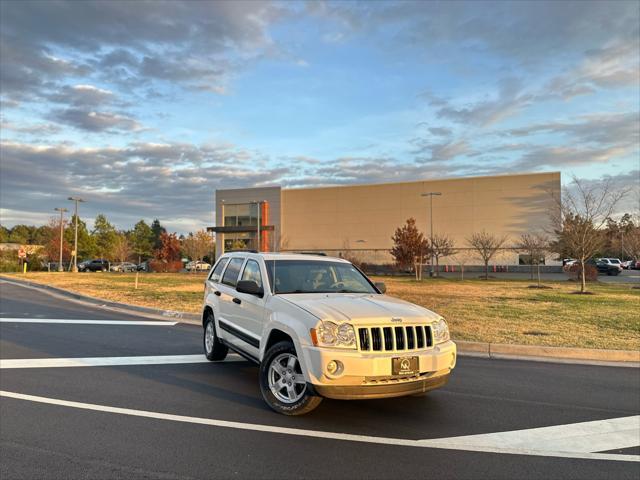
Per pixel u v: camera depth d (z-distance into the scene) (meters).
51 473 3.57
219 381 6.37
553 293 22.31
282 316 5.05
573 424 4.95
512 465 3.89
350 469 3.72
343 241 62.66
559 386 6.50
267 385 5.07
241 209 67.56
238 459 3.87
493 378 6.88
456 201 57.59
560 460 4.02
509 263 54.12
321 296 5.47
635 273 49.94
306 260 6.40
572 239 24.06
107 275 35.38
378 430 4.60
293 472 3.65
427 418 5.01
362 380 4.43
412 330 4.73
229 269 7.30
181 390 5.90
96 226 84.69
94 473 3.58
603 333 10.31
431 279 38.59
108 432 4.43
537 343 9.13
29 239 115.88
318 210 63.97
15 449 4.01
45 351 8.21
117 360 7.60
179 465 3.74
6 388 5.87
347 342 4.48
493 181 56.06
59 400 5.41
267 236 65.25
